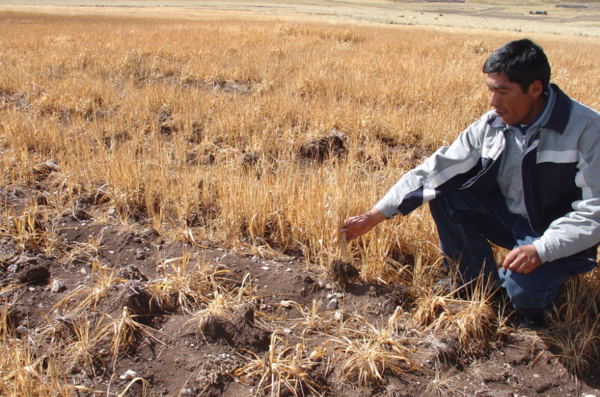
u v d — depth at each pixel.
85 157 3.95
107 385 1.84
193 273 2.48
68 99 6.32
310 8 75.88
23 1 76.31
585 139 2.00
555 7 121.06
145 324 2.17
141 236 2.97
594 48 18.91
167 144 4.86
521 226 2.38
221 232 3.03
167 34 15.42
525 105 2.02
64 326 2.07
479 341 2.18
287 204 3.20
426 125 5.46
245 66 8.88
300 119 5.48
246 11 56.84
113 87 6.95
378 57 10.59
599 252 2.70
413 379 1.97
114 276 2.46
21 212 3.10
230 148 4.63
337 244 2.68
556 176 2.10
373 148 4.73
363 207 2.98
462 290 2.57
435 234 2.90
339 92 7.19
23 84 7.15
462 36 21.27
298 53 10.95
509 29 43.91
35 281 2.43
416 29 29.42
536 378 2.03
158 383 1.88
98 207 3.32
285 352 2.08
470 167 2.42
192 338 2.10
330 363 2.02
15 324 2.12
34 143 4.50
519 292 2.23
